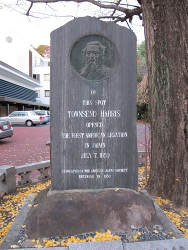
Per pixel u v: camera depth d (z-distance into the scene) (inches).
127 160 137.3
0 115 1168.2
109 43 134.3
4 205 178.4
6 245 103.1
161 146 171.9
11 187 211.2
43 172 251.9
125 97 135.9
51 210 114.3
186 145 160.6
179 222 137.3
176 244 91.5
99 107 134.7
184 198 160.1
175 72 158.9
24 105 1505.9
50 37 132.3
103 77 134.3
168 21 158.9
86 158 135.6
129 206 117.0
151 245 90.9
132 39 135.6
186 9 154.1
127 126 136.7
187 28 154.5
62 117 134.0
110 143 136.1
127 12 243.8
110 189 133.4
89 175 135.9
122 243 92.2
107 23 133.1
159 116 170.2
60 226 110.4
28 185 233.9
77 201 118.1
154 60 167.3
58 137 134.5
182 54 155.6
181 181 161.8
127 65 135.4
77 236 107.7
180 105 159.2
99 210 114.7
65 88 133.2
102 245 90.4
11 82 1278.3
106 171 136.6
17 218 126.8
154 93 170.9
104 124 135.4
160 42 163.2
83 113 134.4
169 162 168.4
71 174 135.6
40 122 993.5
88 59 133.4
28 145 472.4
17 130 780.0
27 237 109.2
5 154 379.6
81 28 132.0
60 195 124.7
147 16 169.9
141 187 197.2
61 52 132.2
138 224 112.7
